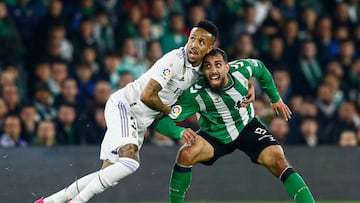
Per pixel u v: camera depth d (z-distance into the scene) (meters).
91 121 37.16
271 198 35.47
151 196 34.66
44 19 40.22
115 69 39.06
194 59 24.22
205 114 25.91
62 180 33.47
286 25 42.00
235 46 41.69
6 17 39.16
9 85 37.00
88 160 33.94
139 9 40.91
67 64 39.22
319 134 39.59
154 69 24.28
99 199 34.38
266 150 25.77
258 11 42.81
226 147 26.25
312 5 43.78
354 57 42.97
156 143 37.44
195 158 25.67
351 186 36.09
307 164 35.91
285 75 40.56
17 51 39.22
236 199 35.31
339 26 43.50
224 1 42.62
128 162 23.89
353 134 39.81
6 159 32.69
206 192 35.09
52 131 36.47
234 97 25.44
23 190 32.78
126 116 24.62
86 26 39.97
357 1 44.44
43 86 37.75
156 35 40.56
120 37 40.47
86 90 38.19
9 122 35.94
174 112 25.44
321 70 42.03
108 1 41.28
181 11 42.00
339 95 40.69
